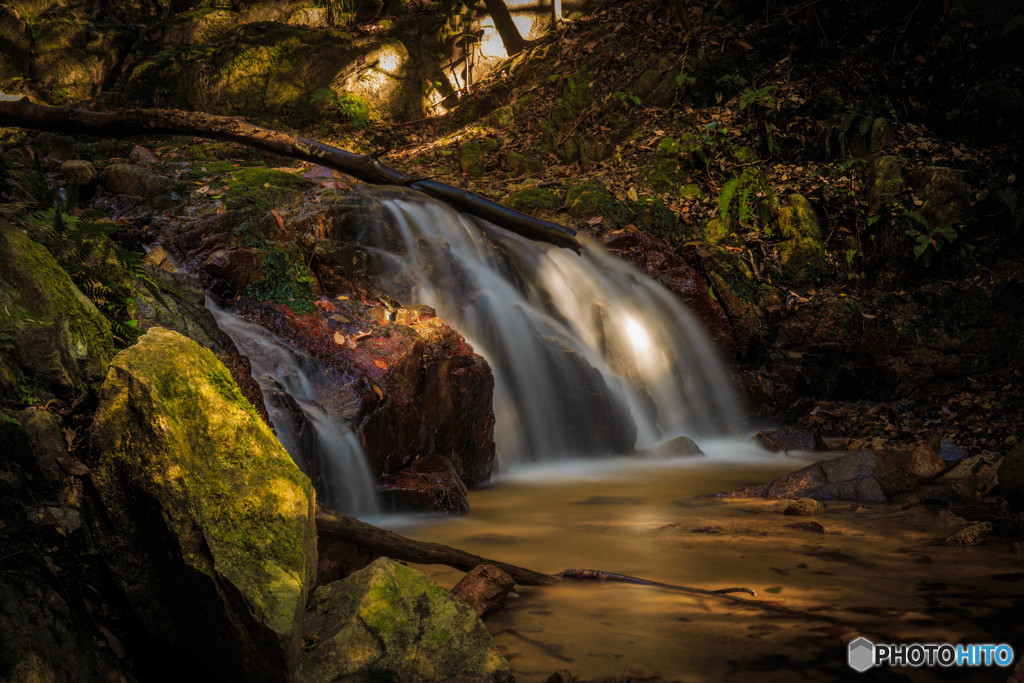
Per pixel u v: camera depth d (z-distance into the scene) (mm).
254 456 3215
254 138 6258
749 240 10266
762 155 11781
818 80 12102
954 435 7828
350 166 6332
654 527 5523
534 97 13352
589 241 9727
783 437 8312
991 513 5648
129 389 3143
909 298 9906
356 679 3039
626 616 3910
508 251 8883
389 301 7203
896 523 5457
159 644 3172
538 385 8000
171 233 7242
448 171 12266
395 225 8125
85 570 3139
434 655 3197
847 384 9438
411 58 14664
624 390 8547
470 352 6953
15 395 3436
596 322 8820
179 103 13383
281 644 2846
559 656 3475
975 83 11461
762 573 4488
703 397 9062
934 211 10180
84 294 4320
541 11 15438
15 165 7594
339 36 14203
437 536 5352
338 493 5703
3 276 3625
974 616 3838
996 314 9703
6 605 2723
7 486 3047
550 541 5207
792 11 12742
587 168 12164
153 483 3035
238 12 14641
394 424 6227
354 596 3268
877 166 10594
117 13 14367
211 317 5391
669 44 13086
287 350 6223
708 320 9328
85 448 3355
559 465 7770
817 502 5793
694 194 11062
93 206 7723
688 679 3246
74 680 2754
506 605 4070
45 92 13102
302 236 7566
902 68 11883
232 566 2902
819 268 10086
